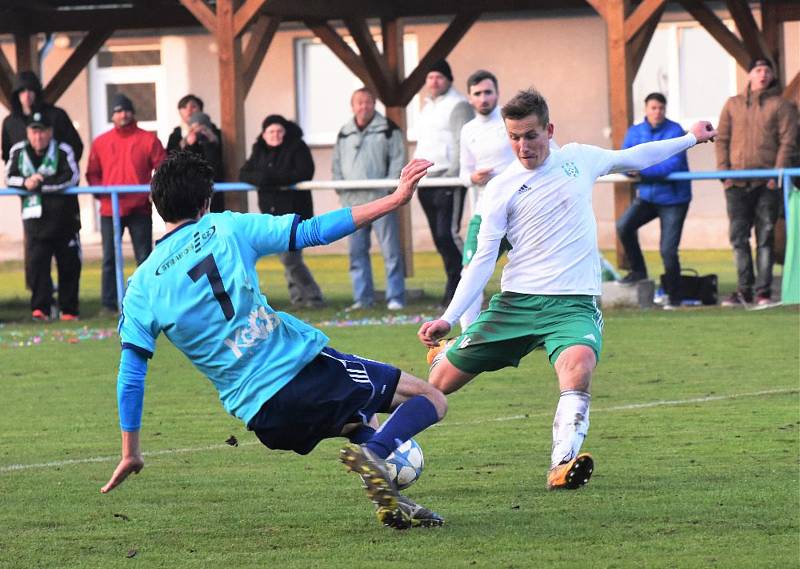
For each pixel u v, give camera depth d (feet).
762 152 100.37
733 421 59.41
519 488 47.06
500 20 176.65
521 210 46.37
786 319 93.71
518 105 45.91
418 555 38.01
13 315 114.73
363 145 106.11
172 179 38.37
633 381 71.72
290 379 38.06
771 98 100.27
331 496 46.98
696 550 37.83
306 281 111.65
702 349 81.87
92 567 37.83
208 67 186.09
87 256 181.78
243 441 59.06
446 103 103.45
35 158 107.55
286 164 104.17
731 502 43.86
